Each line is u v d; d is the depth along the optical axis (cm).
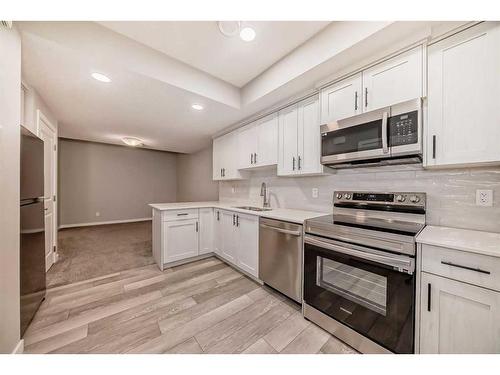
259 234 218
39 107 224
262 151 264
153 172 668
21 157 142
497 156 110
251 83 236
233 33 155
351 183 199
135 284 221
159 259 265
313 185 234
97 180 570
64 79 188
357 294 138
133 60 173
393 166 170
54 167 284
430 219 151
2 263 111
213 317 165
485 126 113
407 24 125
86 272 251
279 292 205
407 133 135
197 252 290
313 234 161
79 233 460
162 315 167
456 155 122
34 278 165
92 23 154
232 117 288
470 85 118
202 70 217
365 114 155
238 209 251
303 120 212
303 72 174
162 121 310
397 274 117
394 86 144
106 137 423
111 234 451
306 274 164
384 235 122
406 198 160
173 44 174
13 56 122
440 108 127
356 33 140
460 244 99
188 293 203
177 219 271
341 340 141
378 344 125
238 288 213
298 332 149
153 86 200
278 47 179
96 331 147
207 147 526
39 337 140
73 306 179
